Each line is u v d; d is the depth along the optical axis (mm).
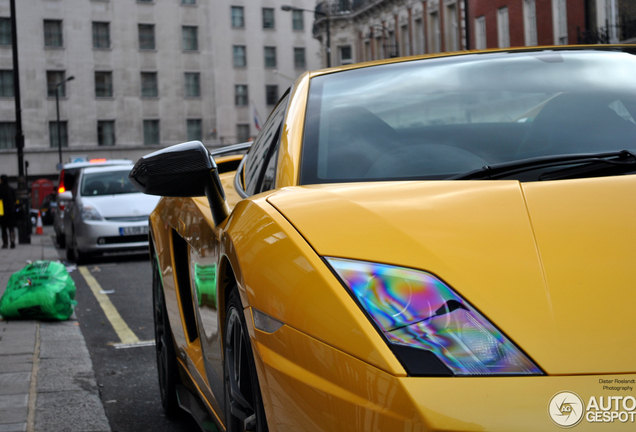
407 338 1319
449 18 38094
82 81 56594
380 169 2055
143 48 58750
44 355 5250
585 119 2203
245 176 2744
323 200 1751
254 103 62719
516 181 1730
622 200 1561
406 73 2547
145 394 4148
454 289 1379
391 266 1444
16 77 22938
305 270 1505
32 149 54938
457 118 2260
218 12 61938
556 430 1173
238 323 1883
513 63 2566
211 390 2453
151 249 3814
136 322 6824
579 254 1416
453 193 1681
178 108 59875
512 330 1299
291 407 1435
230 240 1891
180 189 2127
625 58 2562
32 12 55000
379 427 1247
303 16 65812
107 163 15555
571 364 1237
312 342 1411
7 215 18922
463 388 1235
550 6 29516
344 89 2473
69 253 14477
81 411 3807
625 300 1315
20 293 6699
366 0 46844
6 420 3557
